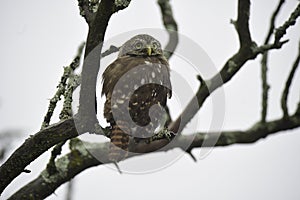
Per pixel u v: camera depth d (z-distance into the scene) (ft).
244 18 33.68
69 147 35.94
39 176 35.47
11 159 28.30
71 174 35.47
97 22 25.82
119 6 26.50
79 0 27.12
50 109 28.19
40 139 27.66
